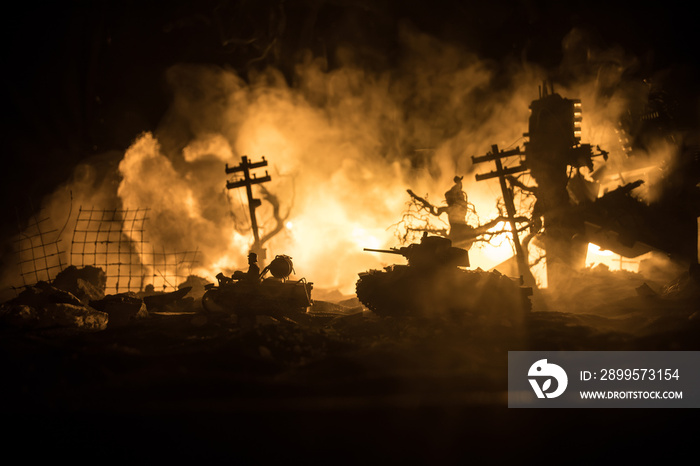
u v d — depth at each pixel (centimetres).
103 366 971
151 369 944
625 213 1959
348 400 821
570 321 1354
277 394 845
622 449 714
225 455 698
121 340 1184
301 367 968
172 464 680
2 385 895
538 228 1956
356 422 765
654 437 741
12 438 723
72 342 1168
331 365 970
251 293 1473
